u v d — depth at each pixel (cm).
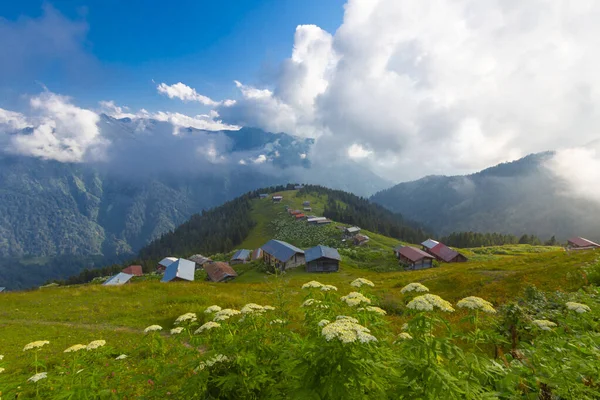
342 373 419
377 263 10294
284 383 564
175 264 9675
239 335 682
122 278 11394
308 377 445
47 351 1739
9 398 702
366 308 705
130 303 2931
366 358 443
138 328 2230
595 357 622
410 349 475
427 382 421
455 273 3972
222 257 15025
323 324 604
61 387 695
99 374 713
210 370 616
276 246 10344
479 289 2666
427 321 503
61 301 3098
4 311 2767
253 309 746
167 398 632
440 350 460
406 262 10062
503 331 927
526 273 2778
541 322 808
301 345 590
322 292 797
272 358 626
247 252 13325
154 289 3597
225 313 728
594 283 1914
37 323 2420
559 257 3944
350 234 15975
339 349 446
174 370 651
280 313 995
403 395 432
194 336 696
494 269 3791
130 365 1203
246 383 568
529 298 1561
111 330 2186
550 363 616
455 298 2678
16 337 2031
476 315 614
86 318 2523
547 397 568
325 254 8775
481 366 548
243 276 9100
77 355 795
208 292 3425
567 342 706
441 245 11762
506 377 574
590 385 563
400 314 2116
